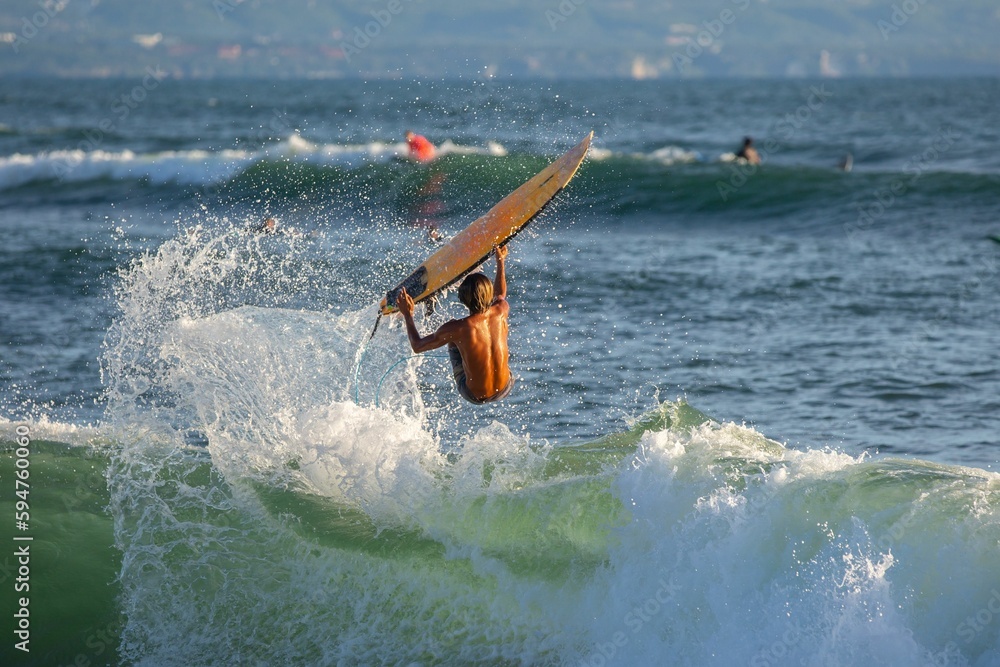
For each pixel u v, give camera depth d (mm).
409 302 24000
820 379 37500
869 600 18375
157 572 22688
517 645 20703
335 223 52375
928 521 19047
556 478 23594
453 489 23453
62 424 29312
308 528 23312
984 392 35562
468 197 49594
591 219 77438
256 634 21578
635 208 80312
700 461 21906
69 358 40500
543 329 44969
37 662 20891
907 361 39625
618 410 34094
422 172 54562
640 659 19719
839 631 18375
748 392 36188
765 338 43312
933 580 18422
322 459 24812
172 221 76250
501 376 23281
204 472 25609
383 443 24484
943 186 80688
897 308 48562
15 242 68125
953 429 31891
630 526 21094
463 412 34188
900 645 18016
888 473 20766
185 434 29156
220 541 23359
